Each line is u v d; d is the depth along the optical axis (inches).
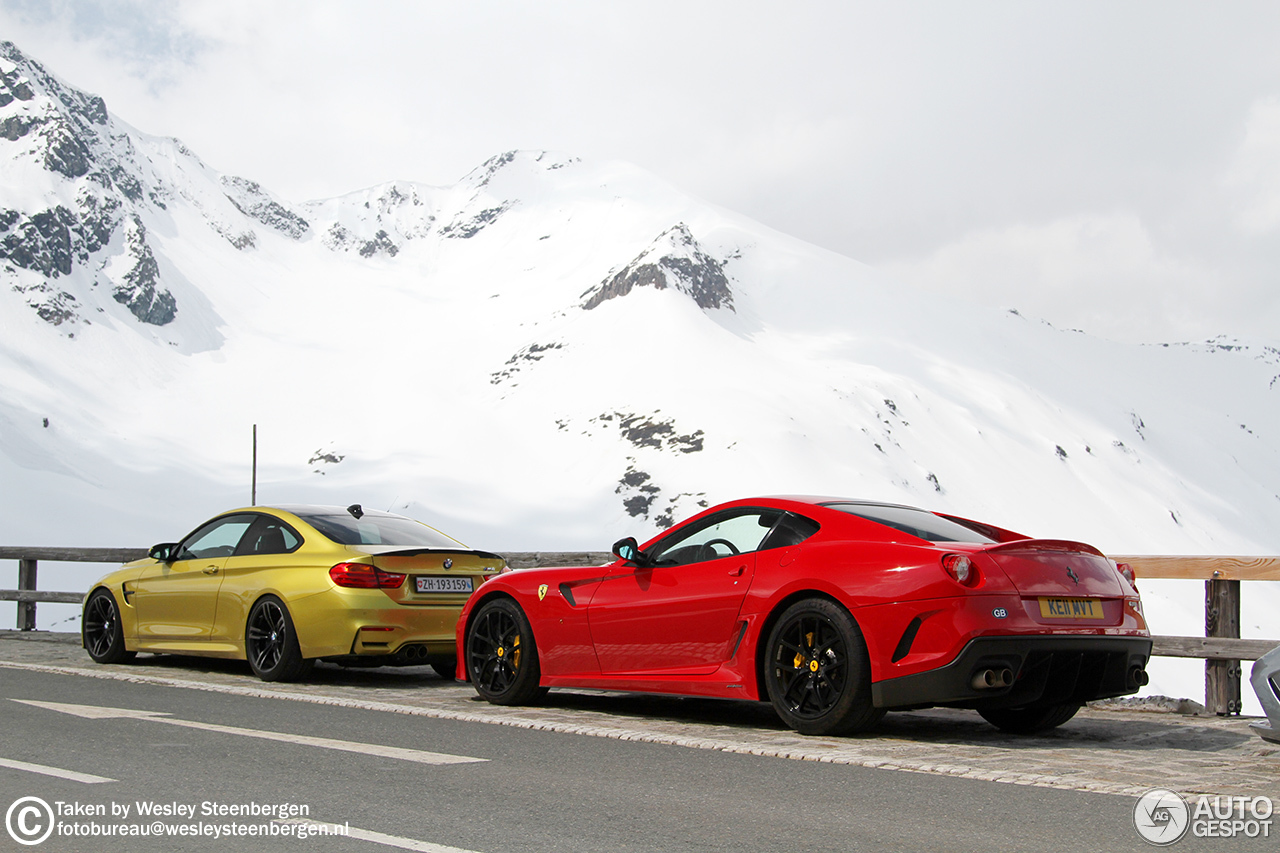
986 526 262.7
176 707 281.0
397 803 172.9
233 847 146.7
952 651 218.8
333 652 332.2
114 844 148.2
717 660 254.8
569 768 202.7
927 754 217.9
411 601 339.9
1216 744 238.8
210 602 364.5
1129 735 252.1
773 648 243.6
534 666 289.6
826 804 173.9
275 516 366.6
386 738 235.6
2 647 470.0
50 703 283.9
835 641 236.5
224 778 191.2
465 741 232.7
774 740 233.8
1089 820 163.9
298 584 340.5
